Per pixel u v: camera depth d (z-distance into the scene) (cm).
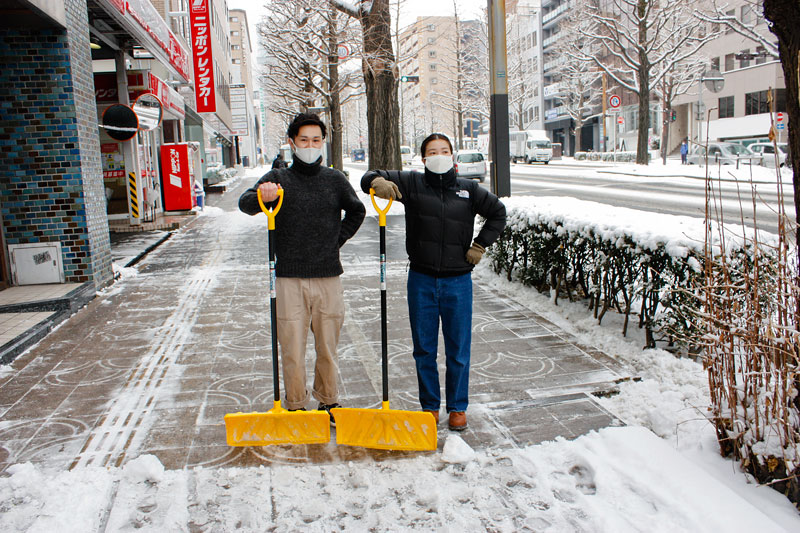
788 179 2053
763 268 332
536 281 677
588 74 5206
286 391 360
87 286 703
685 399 377
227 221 1540
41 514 279
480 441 349
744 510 268
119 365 484
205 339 550
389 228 1284
